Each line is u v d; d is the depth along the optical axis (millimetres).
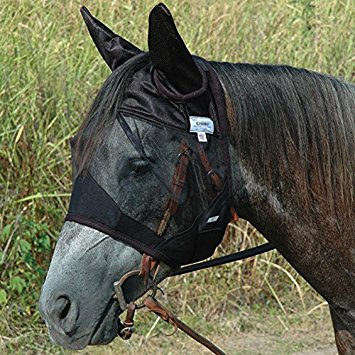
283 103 3545
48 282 3334
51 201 7441
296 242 3631
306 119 3574
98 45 3656
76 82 7977
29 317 7180
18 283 6973
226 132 3406
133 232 3338
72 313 3314
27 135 7488
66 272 3318
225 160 3396
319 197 3602
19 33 8289
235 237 7879
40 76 7773
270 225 3607
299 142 3549
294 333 7578
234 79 3508
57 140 7621
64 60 8070
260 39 8891
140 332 7312
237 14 9289
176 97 3330
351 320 3795
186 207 3361
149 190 3314
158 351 7117
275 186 3539
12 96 7652
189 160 3338
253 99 3496
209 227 3414
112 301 3412
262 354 7176
